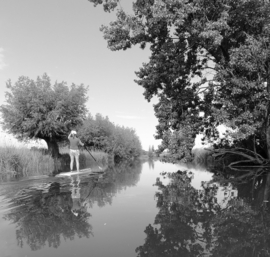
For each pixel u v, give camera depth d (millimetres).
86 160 26031
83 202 6297
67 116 21719
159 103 15609
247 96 13211
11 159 13680
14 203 6156
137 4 13508
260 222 4621
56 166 18688
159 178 11758
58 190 7977
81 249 3535
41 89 20594
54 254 3387
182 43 14281
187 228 4352
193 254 3330
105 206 5895
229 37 13883
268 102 13109
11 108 19828
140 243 3730
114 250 3492
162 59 14367
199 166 20469
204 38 12367
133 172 15336
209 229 4289
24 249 3543
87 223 4641
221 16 11906
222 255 3309
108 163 27578
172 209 5613
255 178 10852
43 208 5684
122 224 4590
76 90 22328
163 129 15258
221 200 6512
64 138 23828
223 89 14016
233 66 12930
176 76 14492
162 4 11469
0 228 4371
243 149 16719
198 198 6809
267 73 12984
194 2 12133
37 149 19422
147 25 13695
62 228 4387
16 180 10211
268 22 12633
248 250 3443
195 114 15016
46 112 20312
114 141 36625
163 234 4082
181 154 13727
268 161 16016
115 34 14133
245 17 12836
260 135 15914
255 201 6336
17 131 20578
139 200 6555
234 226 4414
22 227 4426
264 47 12469
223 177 11586
